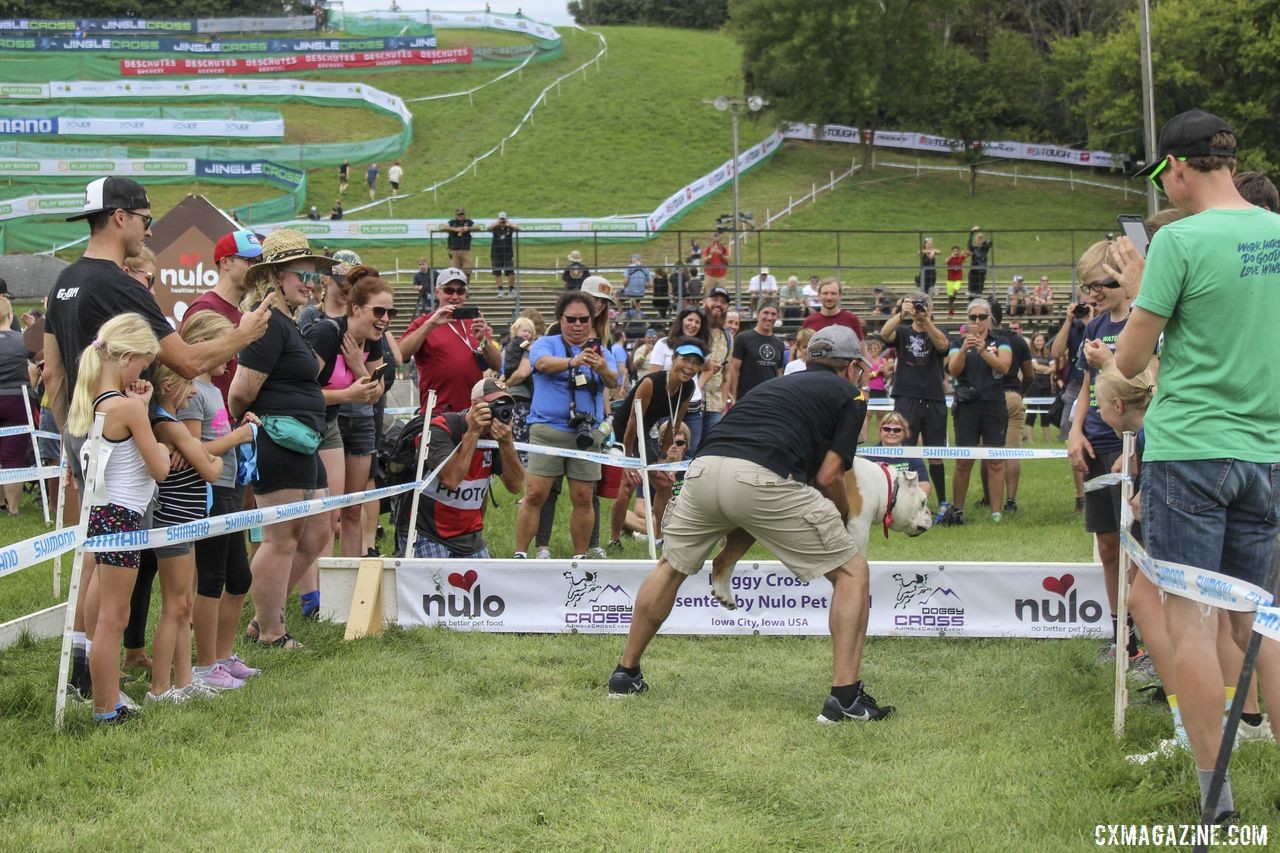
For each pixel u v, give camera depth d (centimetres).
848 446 536
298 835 407
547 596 686
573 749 488
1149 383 523
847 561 527
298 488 644
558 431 828
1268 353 398
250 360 625
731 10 6000
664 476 957
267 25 7050
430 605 693
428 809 429
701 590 679
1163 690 536
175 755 480
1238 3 4941
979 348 1110
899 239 4778
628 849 393
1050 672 600
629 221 4469
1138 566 465
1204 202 416
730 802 435
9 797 434
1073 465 602
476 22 7656
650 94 6544
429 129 5906
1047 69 5906
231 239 629
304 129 5656
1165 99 5122
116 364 491
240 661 603
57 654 631
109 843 398
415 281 2580
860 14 5566
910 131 6028
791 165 5750
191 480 545
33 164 4528
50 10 7938
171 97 5788
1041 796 429
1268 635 343
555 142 5831
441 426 759
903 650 652
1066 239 4831
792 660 627
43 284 1995
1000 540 984
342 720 525
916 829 403
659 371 937
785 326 2580
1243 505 406
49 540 472
